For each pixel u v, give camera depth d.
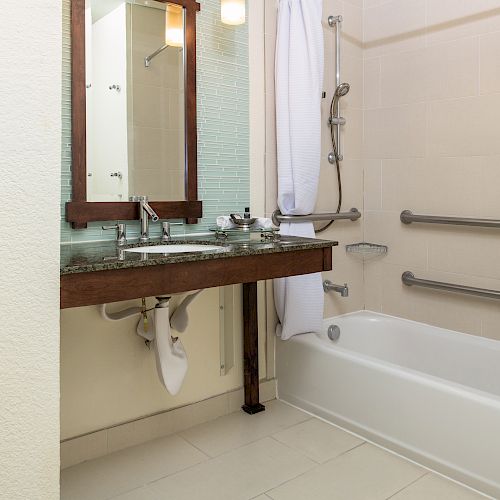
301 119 2.41
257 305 2.51
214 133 2.29
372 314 2.90
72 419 1.98
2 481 0.75
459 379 2.48
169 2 2.09
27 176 0.75
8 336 0.75
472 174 2.45
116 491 1.80
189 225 2.23
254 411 2.44
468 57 2.43
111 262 1.43
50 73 0.77
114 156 1.98
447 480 1.87
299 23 2.40
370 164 2.89
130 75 2.01
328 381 2.34
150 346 2.12
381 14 2.77
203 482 1.85
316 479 1.87
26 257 0.76
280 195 2.47
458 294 2.55
